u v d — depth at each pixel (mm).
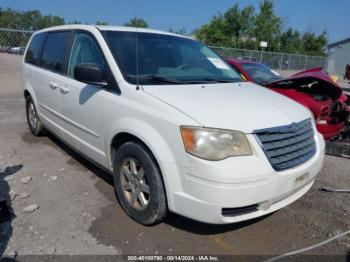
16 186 3889
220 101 3025
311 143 3223
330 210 3705
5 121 6676
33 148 5160
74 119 4008
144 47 3777
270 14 45781
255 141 2662
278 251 2975
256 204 2766
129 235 3064
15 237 2959
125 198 3324
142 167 3045
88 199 3658
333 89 5625
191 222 3285
